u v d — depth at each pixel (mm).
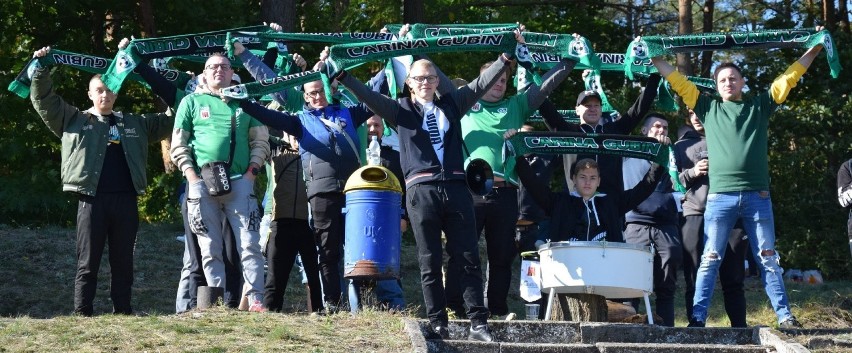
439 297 10086
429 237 9922
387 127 12023
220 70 11797
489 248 12023
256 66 11961
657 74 12773
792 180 25078
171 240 20234
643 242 12273
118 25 27109
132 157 11859
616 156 11883
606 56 13086
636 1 40812
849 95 26000
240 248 11625
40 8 26688
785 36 11438
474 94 10195
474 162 10414
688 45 11547
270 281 12094
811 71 27281
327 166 11508
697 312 11430
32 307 15945
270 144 12453
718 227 11352
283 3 22688
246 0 28656
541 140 11375
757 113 11320
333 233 11516
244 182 11656
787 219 24797
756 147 11258
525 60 10344
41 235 19609
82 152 11578
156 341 9789
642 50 11570
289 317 10992
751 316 16078
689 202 12648
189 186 11648
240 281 12062
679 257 12203
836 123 25234
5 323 10469
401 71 12633
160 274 17938
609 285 10672
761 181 11258
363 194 11125
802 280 21625
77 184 11516
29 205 24266
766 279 11383
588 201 11516
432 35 12688
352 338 10125
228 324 10508
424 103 10070
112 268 11695
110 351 9469
